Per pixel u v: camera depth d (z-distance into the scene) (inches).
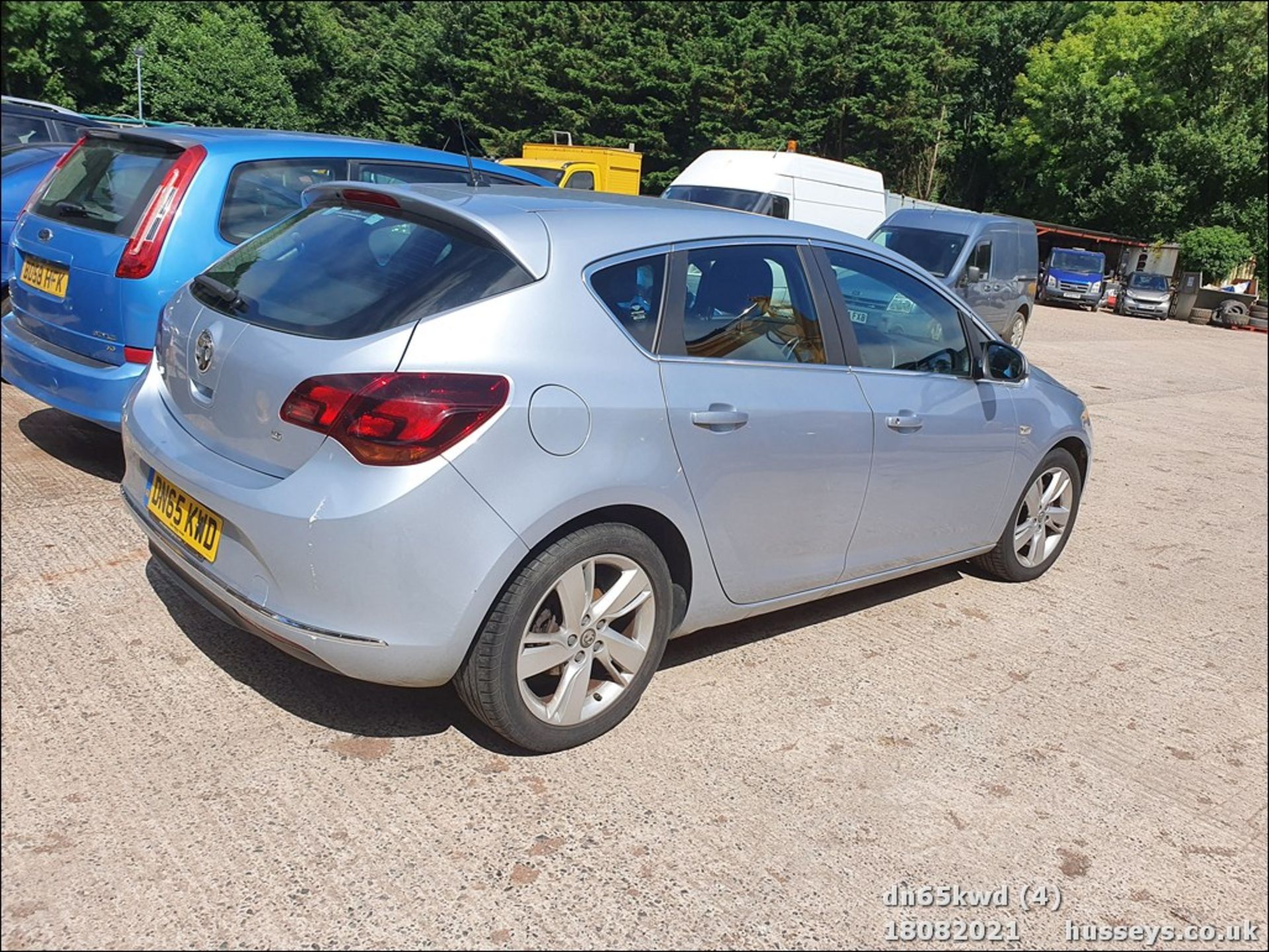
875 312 151.9
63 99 1226.0
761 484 130.5
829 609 172.1
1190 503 280.4
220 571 109.6
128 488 129.6
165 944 85.9
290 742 115.6
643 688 125.0
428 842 101.2
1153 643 174.2
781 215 510.3
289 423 105.1
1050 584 199.0
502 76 1503.4
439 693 129.6
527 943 89.9
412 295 107.3
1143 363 634.8
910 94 1530.5
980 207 1846.7
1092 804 122.3
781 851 106.1
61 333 183.6
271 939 87.3
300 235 127.0
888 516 153.1
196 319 123.0
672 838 106.0
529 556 109.7
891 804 117.0
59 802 101.8
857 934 96.0
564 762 117.0
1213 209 1498.5
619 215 124.5
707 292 127.8
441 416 100.7
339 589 101.2
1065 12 1766.7
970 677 152.3
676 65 1478.8
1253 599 203.9
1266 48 1454.2
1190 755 136.7
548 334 109.7
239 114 1385.3
